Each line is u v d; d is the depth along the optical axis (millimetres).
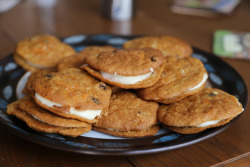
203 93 435
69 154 396
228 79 485
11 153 396
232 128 422
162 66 444
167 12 763
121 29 666
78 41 577
